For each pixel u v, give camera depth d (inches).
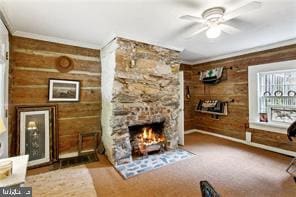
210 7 78.1
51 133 119.0
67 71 127.2
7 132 92.3
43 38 116.7
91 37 119.0
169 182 93.4
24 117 110.1
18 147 106.5
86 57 135.6
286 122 134.9
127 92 119.6
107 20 91.6
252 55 153.3
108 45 125.2
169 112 142.9
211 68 192.5
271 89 144.1
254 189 85.8
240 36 118.1
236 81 167.6
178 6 77.2
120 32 109.3
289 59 128.4
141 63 125.3
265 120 147.3
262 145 147.6
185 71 209.0
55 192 84.0
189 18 79.8
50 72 120.7
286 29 105.7
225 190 85.2
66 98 126.7
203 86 203.3
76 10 80.4
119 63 114.7
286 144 131.9
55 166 112.7
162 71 137.4
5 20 89.4
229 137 176.6
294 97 130.0
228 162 118.6
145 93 128.4
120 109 117.5
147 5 76.1
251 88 153.8
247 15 86.5
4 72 87.1
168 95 141.8
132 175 101.0
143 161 121.1
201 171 105.5
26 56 112.4
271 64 138.6
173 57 144.4
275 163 116.2
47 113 118.6
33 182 92.9
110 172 105.3
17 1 72.1
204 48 149.3
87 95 136.6
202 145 157.3
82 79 134.0
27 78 112.9
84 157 127.7
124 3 74.4
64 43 125.5
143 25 98.3
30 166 109.0
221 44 137.6
